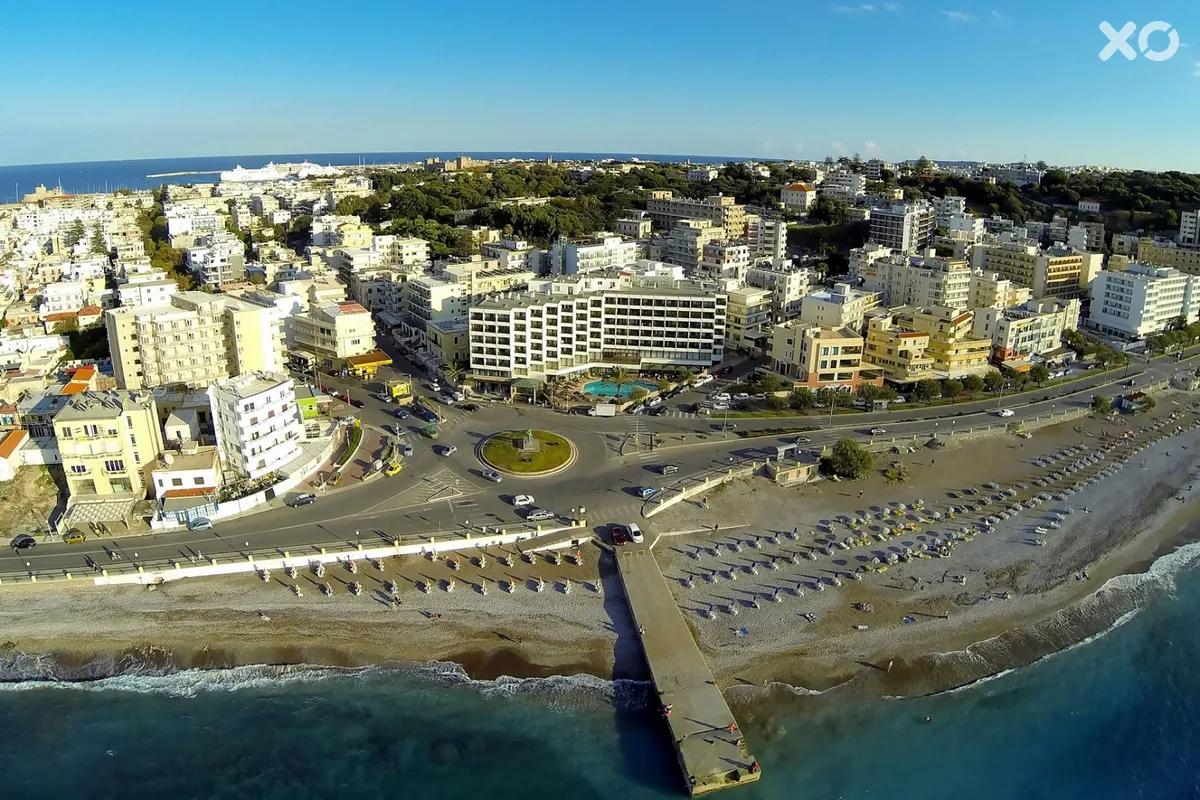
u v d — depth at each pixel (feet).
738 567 419.33
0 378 555.69
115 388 587.27
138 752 307.78
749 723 322.96
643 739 314.96
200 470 446.60
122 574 387.34
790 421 602.44
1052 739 326.44
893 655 362.12
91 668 345.92
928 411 637.71
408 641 362.33
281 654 354.54
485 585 397.39
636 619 371.15
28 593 380.58
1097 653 373.40
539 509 457.27
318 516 445.37
